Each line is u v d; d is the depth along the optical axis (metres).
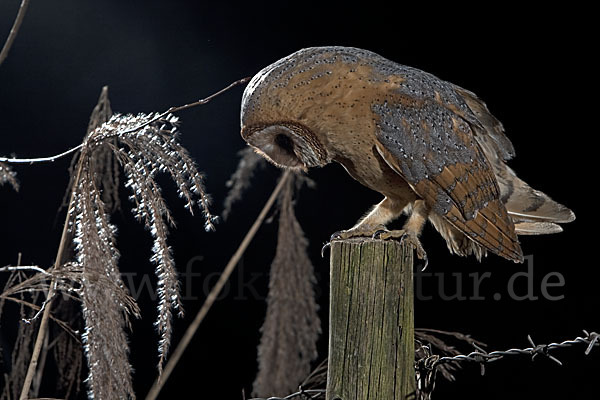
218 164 10.79
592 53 11.16
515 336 10.53
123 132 4.25
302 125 4.49
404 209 5.18
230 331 10.58
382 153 4.53
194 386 10.45
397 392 3.86
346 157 4.69
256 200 10.79
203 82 10.81
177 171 4.25
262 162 8.31
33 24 10.45
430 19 11.42
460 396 10.40
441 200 4.65
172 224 4.32
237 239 10.73
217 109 10.82
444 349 5.70
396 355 3.87
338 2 11.20
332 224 10.91
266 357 7.32
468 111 4.98
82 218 4.34
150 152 4.30
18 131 10.30
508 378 10.38
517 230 5.67
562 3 11.21
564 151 11.18
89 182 4.40
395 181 4.84
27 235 10.00
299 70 4.45
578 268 10.56
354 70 4.51
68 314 5.66
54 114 10.39
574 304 10.48
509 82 11.42
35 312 5.68
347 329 3.89
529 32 11.35
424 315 10.80
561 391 10.25
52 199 10.12
